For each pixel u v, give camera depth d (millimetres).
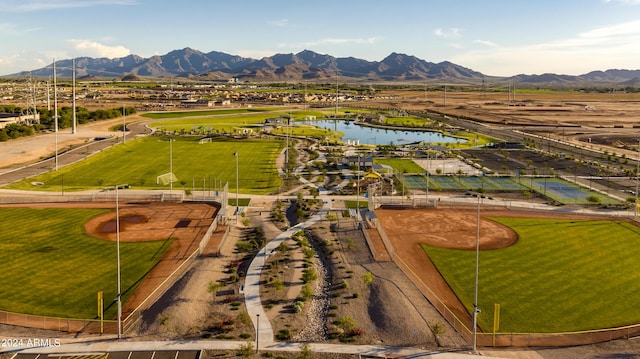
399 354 52750
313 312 62688
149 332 56375
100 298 57188
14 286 67438
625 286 69500
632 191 127625
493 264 77312
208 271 72625
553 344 55094
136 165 155625
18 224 94000
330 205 111375
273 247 83938
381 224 97812
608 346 54656
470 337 55969
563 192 126312
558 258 79812
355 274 73062
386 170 149875
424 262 78062
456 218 101875
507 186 133000
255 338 55812
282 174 145000
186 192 116375
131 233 89875
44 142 192875
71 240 85688
